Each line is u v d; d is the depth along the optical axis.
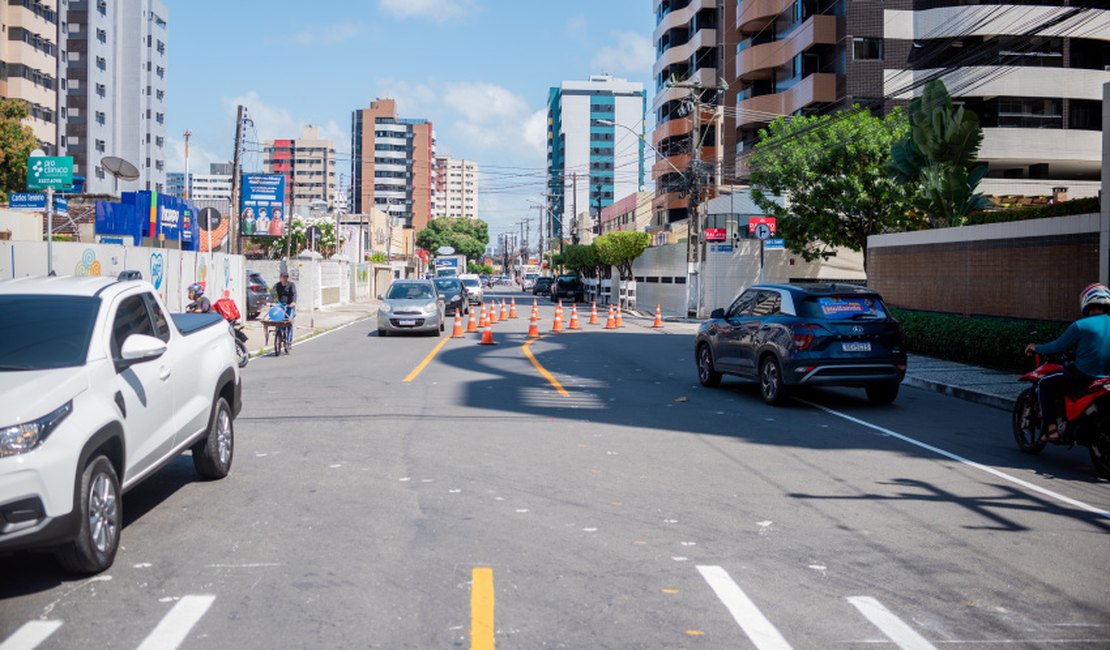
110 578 5.68
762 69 55.56
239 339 19.12
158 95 95.19
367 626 4.89
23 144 42.34
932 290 23.89
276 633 4.79
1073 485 8.59
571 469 9.02
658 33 77.75
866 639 4.78
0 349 5.95
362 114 177.00
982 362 19.45
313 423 11.79
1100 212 17.42
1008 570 5.98
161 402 6.92
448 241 151.38
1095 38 43.00
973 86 42.91
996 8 42.94
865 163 34.44
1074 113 43.91
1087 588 5.64
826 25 47.97
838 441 10.83
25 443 5.12
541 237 130.00
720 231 41.81
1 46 61.56
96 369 5.95
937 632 4.88
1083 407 8.91
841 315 13.48
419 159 178.00
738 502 7.75
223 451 8.55
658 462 9.42
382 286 74.50
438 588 5.52
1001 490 8.34
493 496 7.88
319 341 26.78
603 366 19.52
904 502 7.83
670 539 6.61
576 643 4.68
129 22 86.62
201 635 4.77
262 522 7.00
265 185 48.44
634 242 57.22
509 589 5.51
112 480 5.92
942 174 24.56
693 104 42.19
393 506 7.52
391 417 12.30
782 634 4.84
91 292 6.62
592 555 6.21
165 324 7.48
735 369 15.01
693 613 5.13
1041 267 19.41
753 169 38.12
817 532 6.85
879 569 5.98
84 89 79.69
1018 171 46.06
